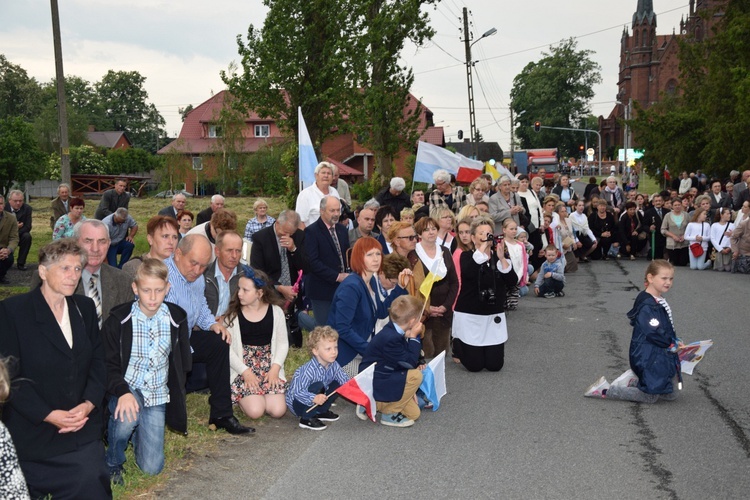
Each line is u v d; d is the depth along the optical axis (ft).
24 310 14.48
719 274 55.11
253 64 63.10
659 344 23.07
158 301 16.53
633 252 64.28
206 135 216.95
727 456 18.85
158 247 20.47
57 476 14.29
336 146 199.21
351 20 63.98
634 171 199.31
